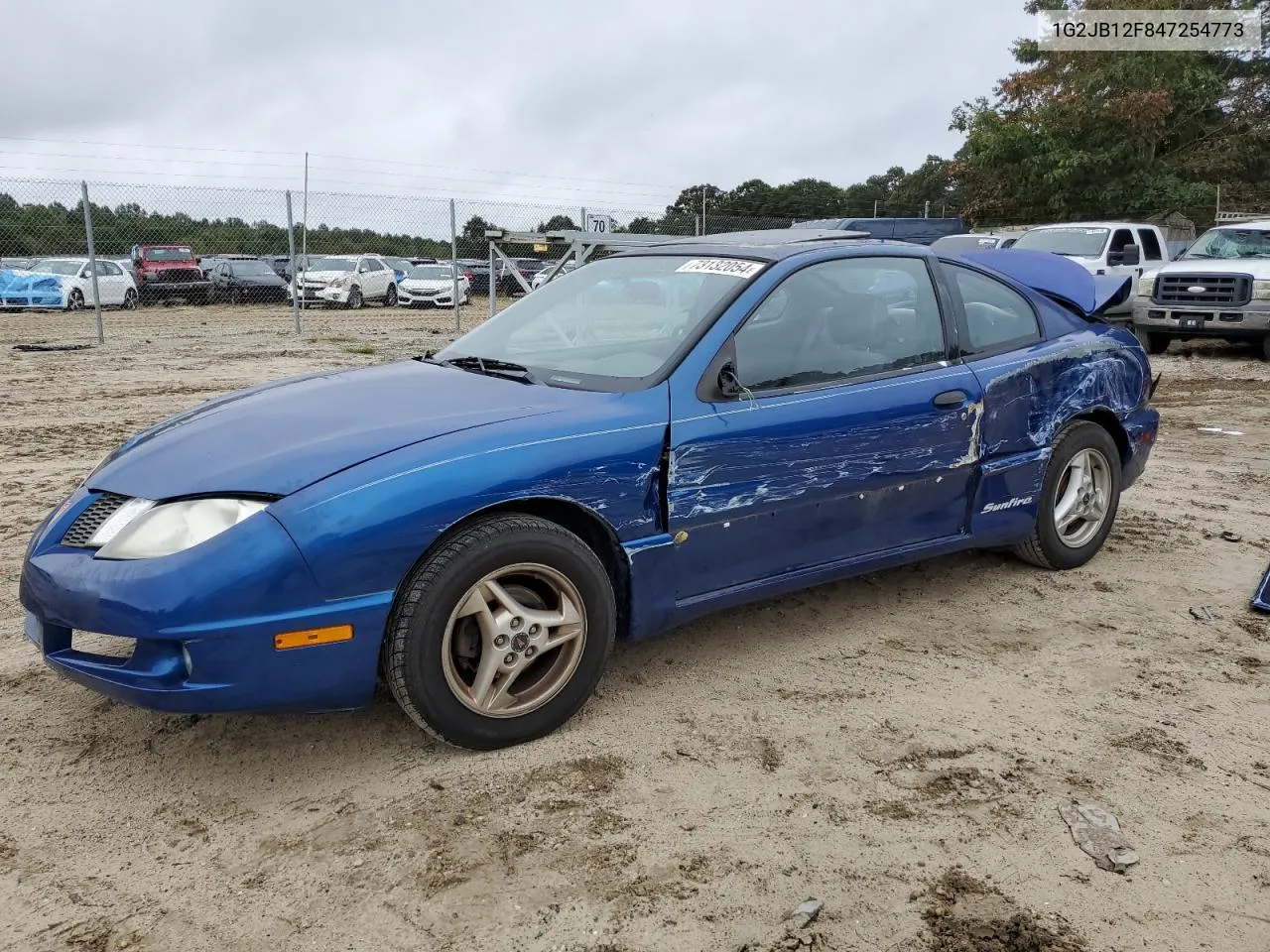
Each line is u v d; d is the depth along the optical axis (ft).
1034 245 52.42
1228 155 91.61
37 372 37.52
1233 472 22.71
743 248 12.96
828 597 14.43
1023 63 95.81
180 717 10.65
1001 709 11.05
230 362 41.09
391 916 7.63
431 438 9.65
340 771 9.65
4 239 69.36
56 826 8.72
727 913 7.68
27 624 9.76
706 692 11.37
